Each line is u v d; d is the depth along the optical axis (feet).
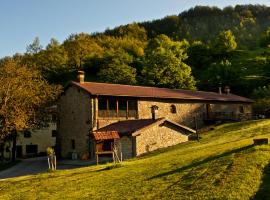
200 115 188.34
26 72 169.89
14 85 160.15
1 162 176.35
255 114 209.87
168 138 137.49
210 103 194.29
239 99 210.38
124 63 336.49
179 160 82.99
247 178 58.18
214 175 62.64
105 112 157.48
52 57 393.70
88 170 94.02
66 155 169.89
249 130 136.87
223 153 79.30
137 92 168.76
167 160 87.10
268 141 81.76
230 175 60.85
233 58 398.83
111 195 62.59
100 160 135.44
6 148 203.41
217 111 197.06
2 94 156.25
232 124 168.45
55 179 85.66
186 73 274.98
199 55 407.64
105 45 519.60
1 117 158.20
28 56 387.34
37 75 178.70
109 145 112.98
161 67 273.13
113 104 215.51
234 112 202.69
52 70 380.58
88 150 154.30
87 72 398.01
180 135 141.49
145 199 57.06
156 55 277.85
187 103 183.93
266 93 259.39
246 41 583.58
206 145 111.55
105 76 303.89
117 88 170.91
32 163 160.04
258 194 52.01
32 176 95.45
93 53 426.51
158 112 171.63
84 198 63.46
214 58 409.69
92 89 158.92
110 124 156.56
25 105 162.09
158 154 119.03
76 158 160.04
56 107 181.47
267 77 307.78
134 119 159.02
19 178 94.79
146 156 121.70
